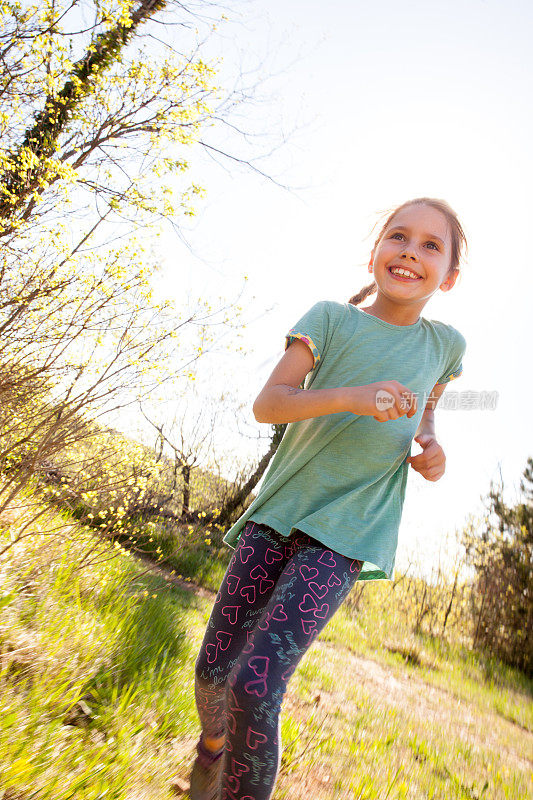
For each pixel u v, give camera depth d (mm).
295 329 1796
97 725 2055
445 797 2938
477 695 6660
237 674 1403
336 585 1561
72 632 2496
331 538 1616
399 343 1878
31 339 3156
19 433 3219
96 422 3365
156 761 1985
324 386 1839
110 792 1674
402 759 3291
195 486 8891
